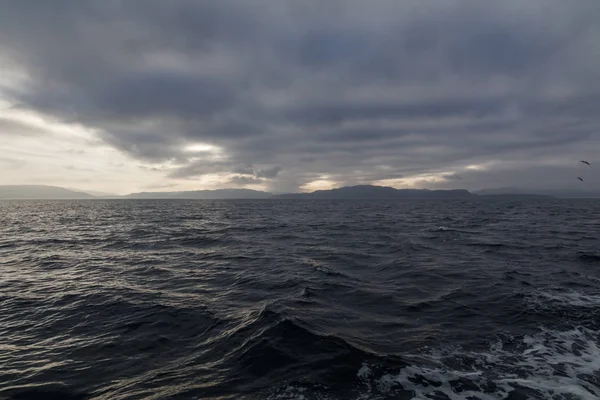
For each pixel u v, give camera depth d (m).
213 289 13.52
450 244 24.62
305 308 10.75
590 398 6.23
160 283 14.48
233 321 9.93
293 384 6.61
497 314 10.41
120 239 28.88
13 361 7.79
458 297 12.11
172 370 7.29
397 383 6.68
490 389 6.52
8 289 13.55
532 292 12.37
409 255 20.36
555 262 17.80
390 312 10.69
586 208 91.75
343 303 11.52
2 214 68.00
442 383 6.70
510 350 8.09
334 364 7.30
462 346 8.30
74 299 12.23
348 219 52.66
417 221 47.41
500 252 21.02
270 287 13.59
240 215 65.31
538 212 70.69
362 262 18.50
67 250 23.34
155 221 49.81
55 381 6.93
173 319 10.23
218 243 26.36
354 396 6.27
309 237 29.72
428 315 10.43
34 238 29.83
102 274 16.20
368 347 8.15
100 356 8.01
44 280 15.04
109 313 10.79
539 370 7.19
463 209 89.12
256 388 6.53
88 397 6.40
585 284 13.43
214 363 7.53
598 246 22.91
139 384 6.76
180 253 21.91
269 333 8.67
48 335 9.20
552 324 9.55
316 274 15.55
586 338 8.69
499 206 110.88
